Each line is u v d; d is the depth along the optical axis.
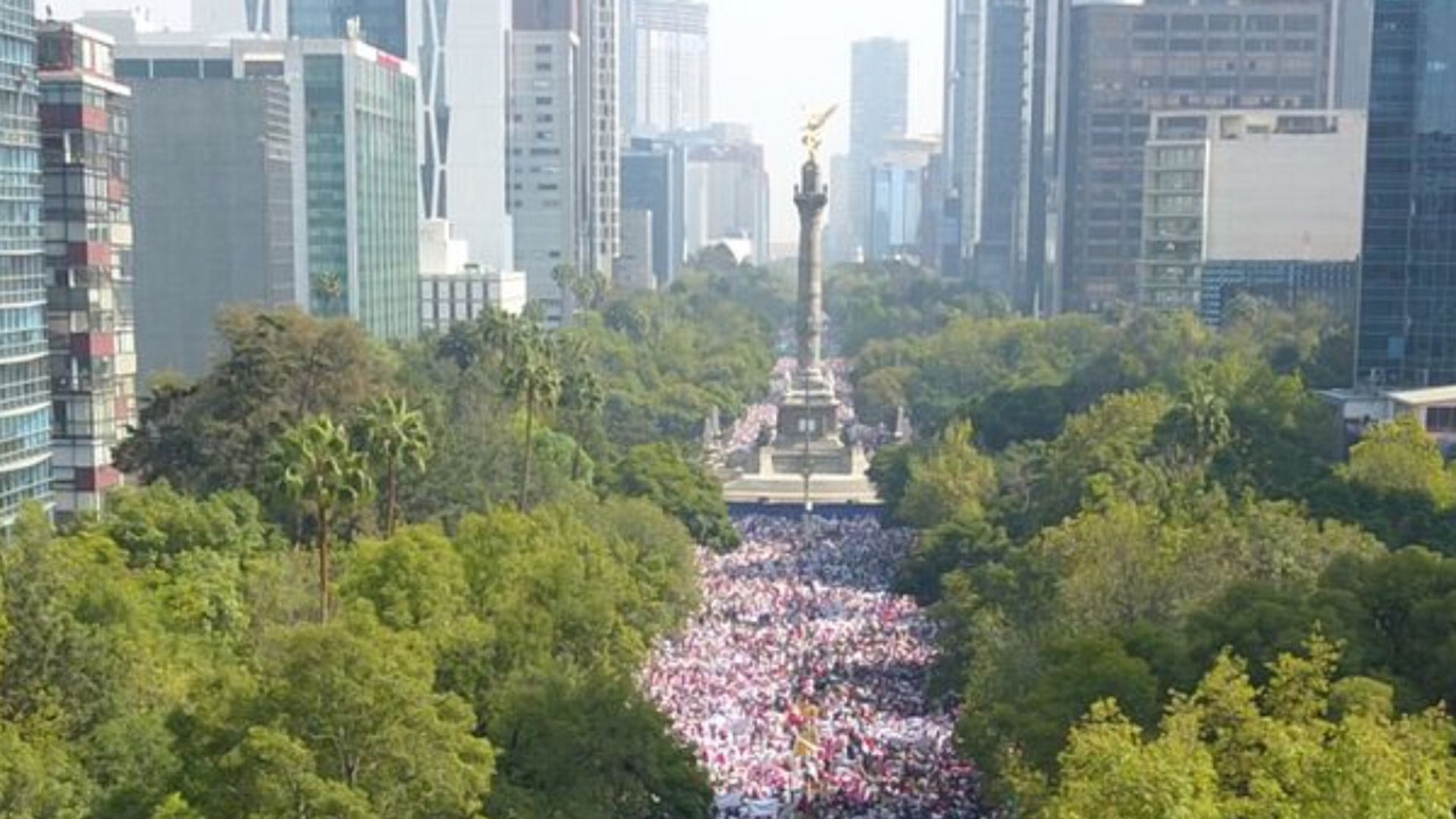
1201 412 190.12
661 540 186.38
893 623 190.00
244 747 83.19
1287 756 76.50
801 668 168.75
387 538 148.12
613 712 110.81
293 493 130.38
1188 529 143.00
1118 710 95.69
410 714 87.25
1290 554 133.50
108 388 190.88
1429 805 73.81
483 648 118.69
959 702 152.75
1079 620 131.12
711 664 168.25
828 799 126.06
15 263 163.75
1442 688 108.19
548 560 135.75
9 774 82.81
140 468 179.50
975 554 193.75
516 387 198.75
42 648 98.25
